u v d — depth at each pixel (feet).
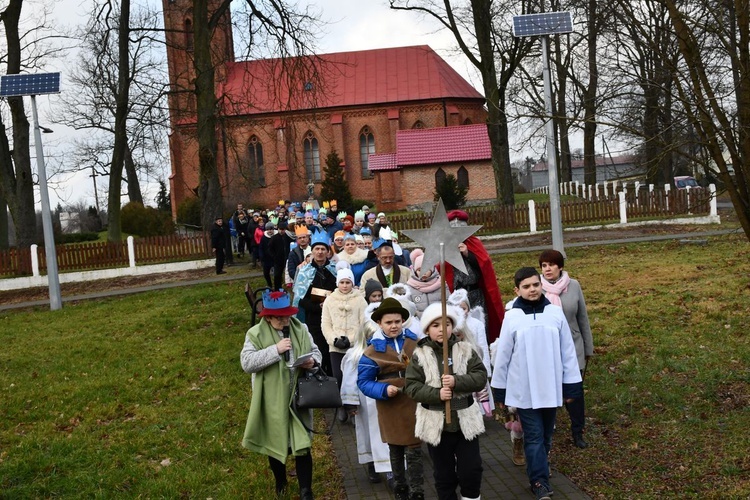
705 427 26.94
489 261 30.68
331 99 221.46
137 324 62.03
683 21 26.37
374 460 24.62
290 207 91.50
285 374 23.52
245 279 85.87
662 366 34.37
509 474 25.05
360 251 39.70
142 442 31.01
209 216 104.01
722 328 39.86
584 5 33.32
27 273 102.12
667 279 57.31
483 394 28.04
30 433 33.68
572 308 26.86
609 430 28.14
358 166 224.33
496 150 116.06
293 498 24.20
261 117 217.36
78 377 44.75
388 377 22.71
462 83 227.81
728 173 26.20
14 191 111.96
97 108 121.19
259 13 99.76
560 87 100.27
